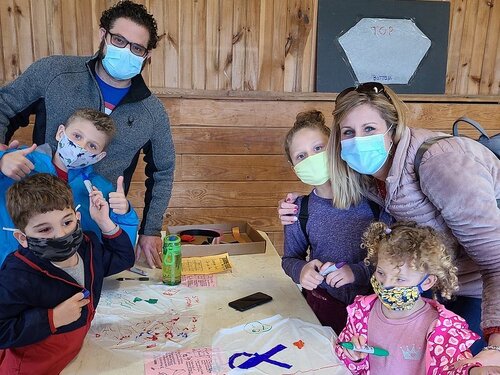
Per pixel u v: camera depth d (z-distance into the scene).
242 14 2.70
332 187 1.53
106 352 1.23
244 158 2.88
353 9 2.81
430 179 1.23
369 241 1.29
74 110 1.71
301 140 1.55
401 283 1.17
